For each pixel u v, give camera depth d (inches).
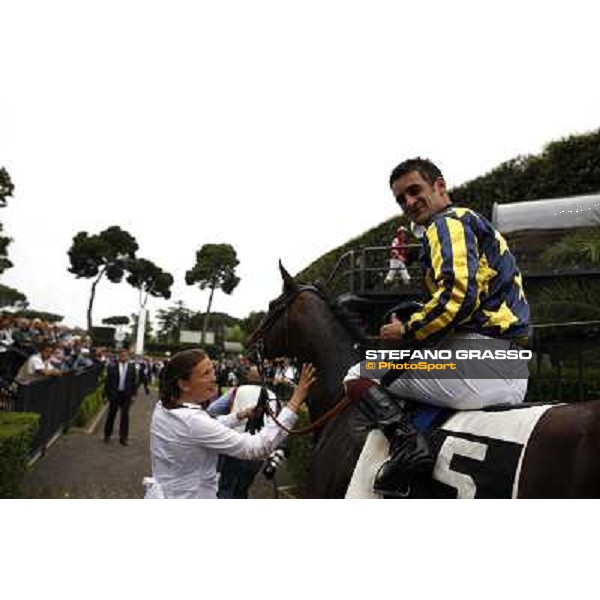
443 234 66.7
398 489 68.5
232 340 1921.8
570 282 234.7
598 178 410.0
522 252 251.1
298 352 108.6
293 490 236.5
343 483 85.7
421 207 78.1
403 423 71.8
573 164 426.6
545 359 220.8
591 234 237.9
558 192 431.8
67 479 241.0
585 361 208.1
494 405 68.4
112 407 361.1
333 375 101.0
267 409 116.5
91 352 737.0
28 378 326.0
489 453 60.2
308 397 105.5
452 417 70.2
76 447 331.3
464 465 62.3
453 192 511.2
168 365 89.4
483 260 68.2
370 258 497.7
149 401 786.2
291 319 110.0
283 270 113.1
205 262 2252.7
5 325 333.7
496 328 68.1
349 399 83.1
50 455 297.6
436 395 71.4
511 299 70.3
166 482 84.8
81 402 478.0
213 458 87.7
